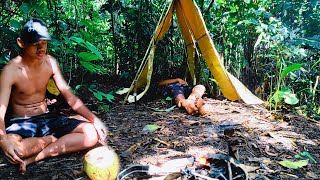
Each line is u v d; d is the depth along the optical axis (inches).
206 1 224.1
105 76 224.2
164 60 215.9
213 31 210.5
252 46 210.8
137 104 180.2
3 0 161.3
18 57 119.6
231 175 95.0
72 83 198.2
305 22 242.8
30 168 109.0
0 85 113.8
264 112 171.2
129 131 141.4
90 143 117.4
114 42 219.0
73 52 167.0
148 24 206.7
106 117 159.2
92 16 233.9
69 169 108.3
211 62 176.6
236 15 206.5
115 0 214.2
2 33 154.0
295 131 147.5
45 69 123.6
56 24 184.4
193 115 163.5
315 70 208.1
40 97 125.5
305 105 188.2
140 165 105.5
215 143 130.2
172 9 173.3
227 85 177.8
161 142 129.8
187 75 211.9
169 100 186.2
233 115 164.9
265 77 205.0
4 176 104.1
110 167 97.3
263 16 201.2
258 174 106.6
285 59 212.7
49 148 112.7
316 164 117.6
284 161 115.8
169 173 102.0
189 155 119.3
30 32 110.6
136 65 215.3
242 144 130.0
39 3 170.9
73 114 156.7
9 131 114.3
